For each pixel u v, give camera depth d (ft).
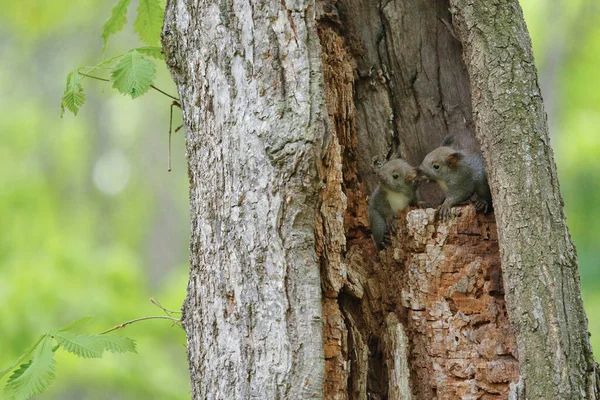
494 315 27.40
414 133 33.04
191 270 26.43
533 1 82.64
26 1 89.40
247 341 24.25
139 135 117.70
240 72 25.18
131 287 64.90
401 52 32.58
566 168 82.94
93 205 104.32
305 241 24.23
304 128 24.09
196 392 25.62
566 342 24.75
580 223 81.05
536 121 26.45
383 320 29.68
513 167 26.04
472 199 31.53
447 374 27.55
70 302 58.80
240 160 24.91
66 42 103.60
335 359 25.67
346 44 32.53
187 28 26.40
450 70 32.32
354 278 28.68
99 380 55.93
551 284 25.13
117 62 28.89
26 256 68.39
